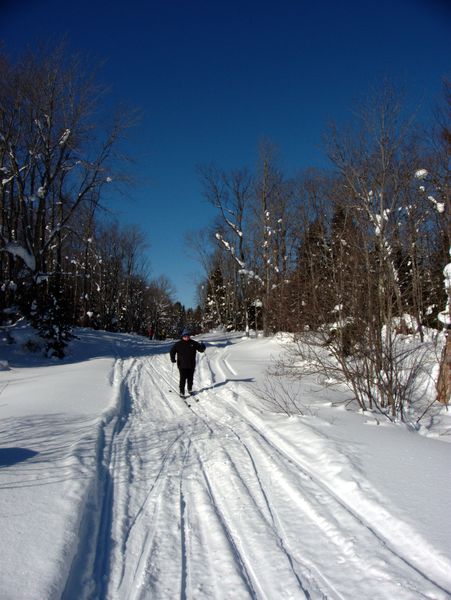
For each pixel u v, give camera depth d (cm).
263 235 2747
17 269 2114
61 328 1897
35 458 535
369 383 861
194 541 369
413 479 440
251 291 3192
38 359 1798
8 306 1995
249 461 546
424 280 1458
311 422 688
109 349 2364
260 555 340
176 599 295
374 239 935
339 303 916
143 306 6969
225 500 442
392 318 942
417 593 280
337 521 380
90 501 430
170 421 821
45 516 379
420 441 594
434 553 315
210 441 650
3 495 420
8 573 294
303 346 1209
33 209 2214
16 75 1875
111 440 659
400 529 352
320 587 298
